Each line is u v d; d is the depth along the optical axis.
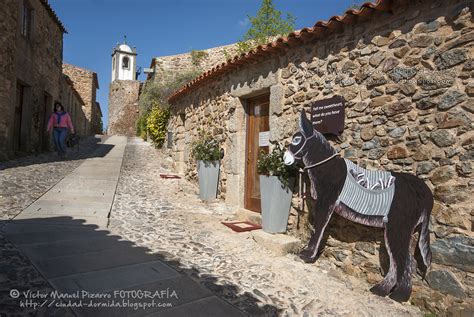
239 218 4.89
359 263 3.20
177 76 13.77
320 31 3.62
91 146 13.48
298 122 3.99
